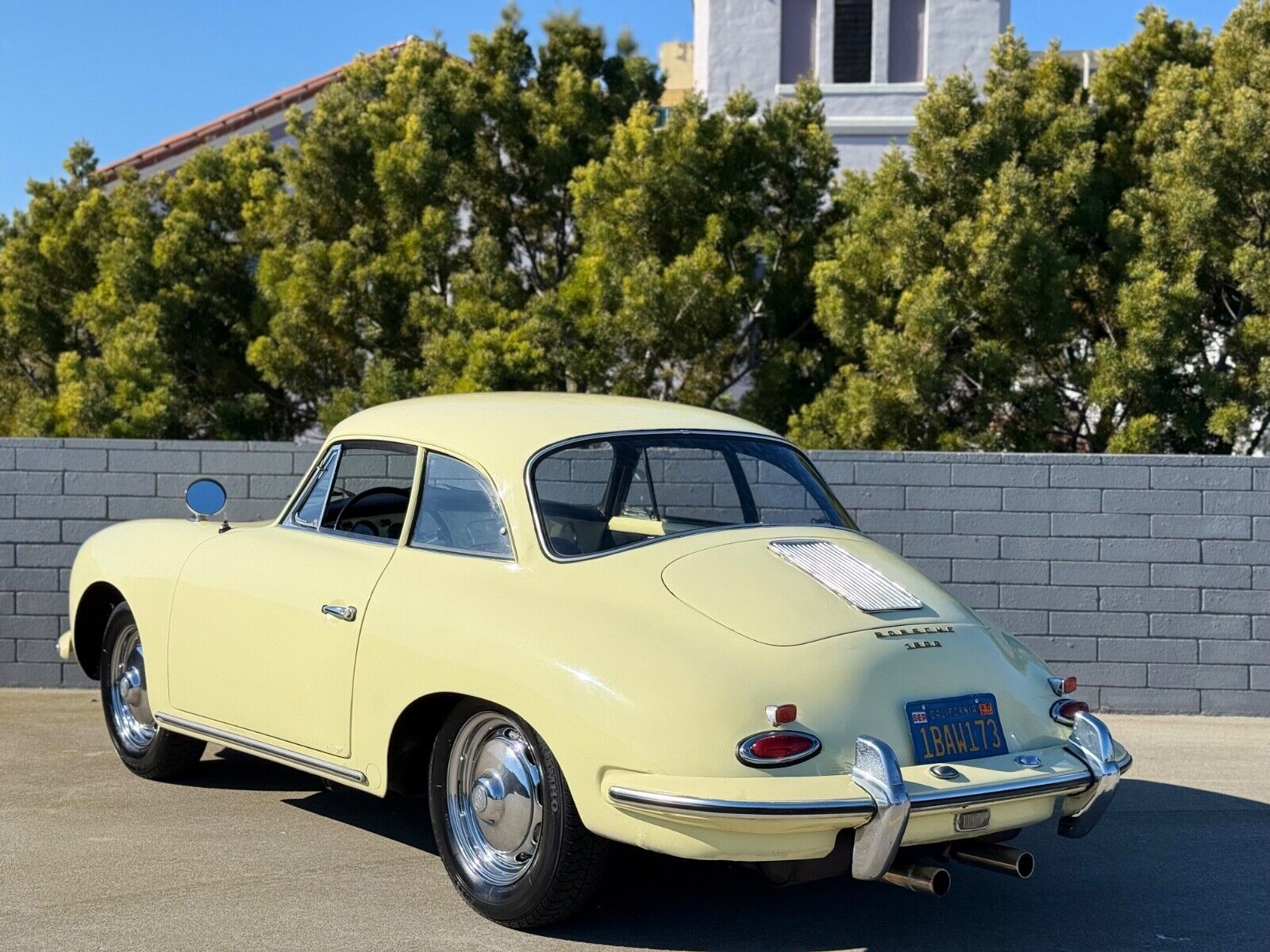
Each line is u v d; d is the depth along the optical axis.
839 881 5.14
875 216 10.77
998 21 16.38
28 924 4.43
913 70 16.61
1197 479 8.07
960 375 10.55
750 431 5.39
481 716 4.50
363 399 10.67
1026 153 11.17
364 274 11.03
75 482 8.35
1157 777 6.74
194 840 5.40
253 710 5.26
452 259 11.95
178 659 5.65
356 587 4.88
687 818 3.81
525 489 4.68
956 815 4.02
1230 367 10.85
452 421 5.10
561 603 4.35
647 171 11.10
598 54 13.36
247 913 4.56
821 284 10.65
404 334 11.46
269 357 11.23
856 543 5.01
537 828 4.34
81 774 6.41
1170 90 11.23
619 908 4.73
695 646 4.08
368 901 4.70
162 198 13.75
